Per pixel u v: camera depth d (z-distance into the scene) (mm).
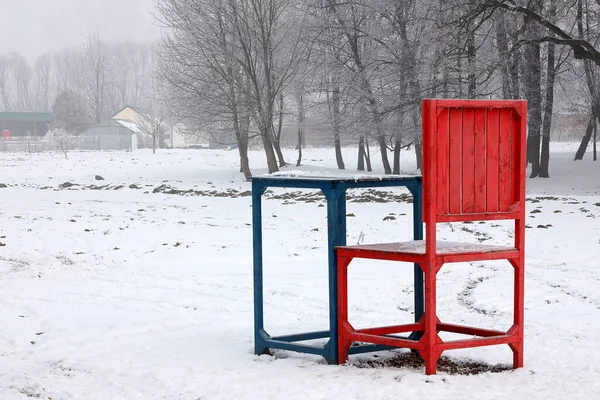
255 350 6629
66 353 6734
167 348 6844
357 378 5691
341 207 6613
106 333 7512
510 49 31500
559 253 12617
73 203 25859
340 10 39375
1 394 5520
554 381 5504
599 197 27344
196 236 15977
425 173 5648
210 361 6344
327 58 40031
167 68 44594
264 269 11578
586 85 44031
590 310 8242
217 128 46562
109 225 18266
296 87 44281
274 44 43688
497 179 5902
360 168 48062
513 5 30219
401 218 18875
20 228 17656
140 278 10953
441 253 5719
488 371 5914
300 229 16984
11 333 7543
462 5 30312
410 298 9078
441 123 5680
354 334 6133
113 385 5707
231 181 41219
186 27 42969
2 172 49312
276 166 44406
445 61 32125
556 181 38844
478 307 8484
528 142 45844
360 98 38562
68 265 12328
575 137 75688
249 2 43531
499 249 5941
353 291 9570
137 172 49406
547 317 7887
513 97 37781
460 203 5766
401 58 36344
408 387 5379
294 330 7445
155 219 19828
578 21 36438
